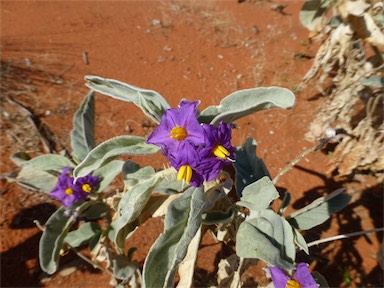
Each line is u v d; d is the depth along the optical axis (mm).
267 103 147
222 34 419
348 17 257
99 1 469
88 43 394
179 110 131
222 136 129
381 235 246
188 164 127
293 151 295
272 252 142
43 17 428
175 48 395
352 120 276
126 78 352
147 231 247
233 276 186
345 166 269
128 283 205
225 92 342
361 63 270
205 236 248
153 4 469
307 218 181
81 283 222
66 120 310
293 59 380
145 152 146
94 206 219
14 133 290
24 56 367
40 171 229
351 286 226
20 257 227
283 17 459
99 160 151
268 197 150
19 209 248
